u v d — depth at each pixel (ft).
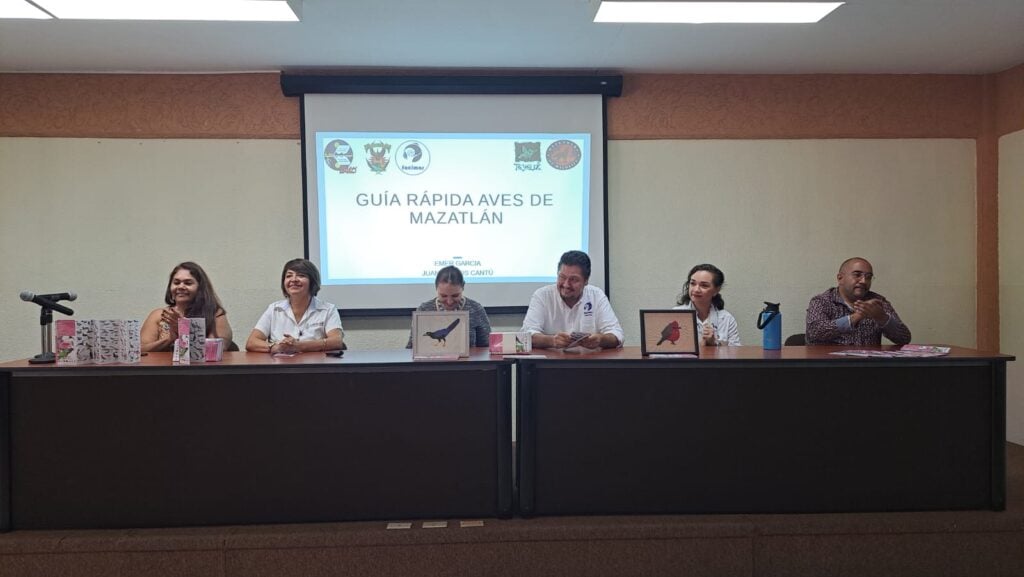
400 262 14.28
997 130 14.70
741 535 8.54
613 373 8.75
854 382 8.87
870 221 14.84
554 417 8.73
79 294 13.89
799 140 14.74
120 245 13.94
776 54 13.47
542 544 8.45
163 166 13.98
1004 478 9.00
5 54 12.79
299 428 8.57
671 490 8.82
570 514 8.79
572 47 13.00
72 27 11.53
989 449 9.02
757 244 14.74
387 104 14.15
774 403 8.82
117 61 13.29
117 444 8.48
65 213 13.84
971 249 15.01
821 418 8.85
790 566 8.62
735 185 14.70
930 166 14.88
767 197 14.73
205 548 8.21
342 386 8.59
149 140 13.96
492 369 8.66
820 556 8.63
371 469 8.62
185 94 13.98
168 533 8.33
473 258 14.38
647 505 8.81
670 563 8.52
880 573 8.68
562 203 14.44
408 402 8.63
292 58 13.37
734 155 14.69
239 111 14.08
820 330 11.49
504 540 8.41
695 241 14.69
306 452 8.58
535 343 10.00
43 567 8.14
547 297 11.43
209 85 14.02
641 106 14.61
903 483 8.92
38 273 13.84
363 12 11.16
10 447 8.45
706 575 8.54
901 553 8.70
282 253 14.21
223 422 8.52
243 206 14.12
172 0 10.33
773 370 8.82
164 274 14.01
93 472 8.48
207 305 10.89
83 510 8.48
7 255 13.78
